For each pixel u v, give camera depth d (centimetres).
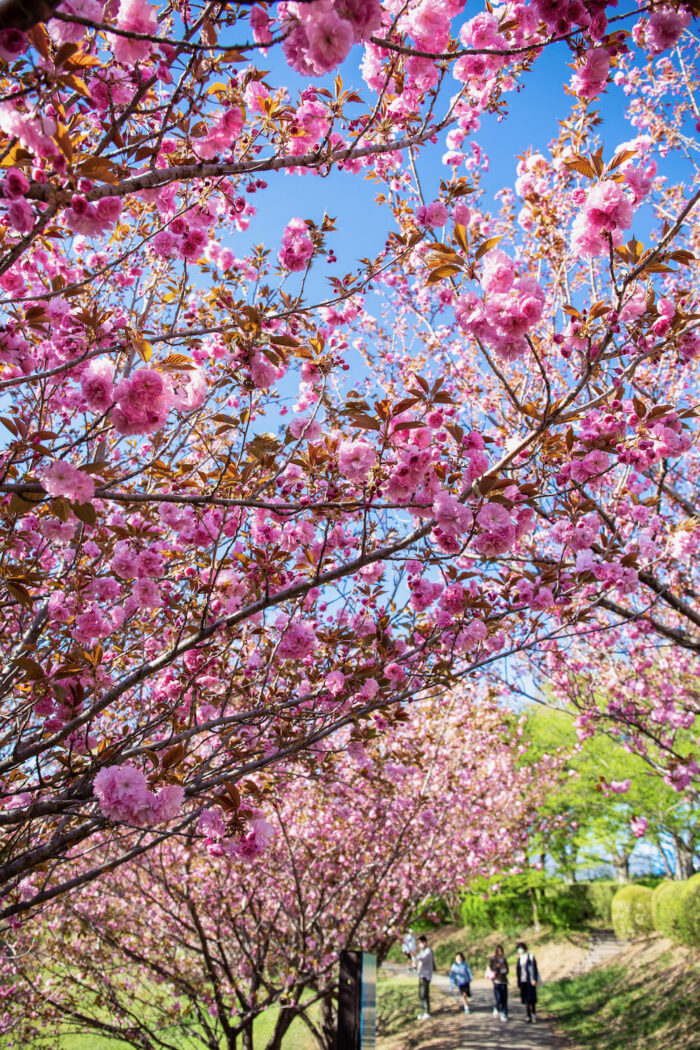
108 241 480
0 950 542
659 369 562
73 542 377
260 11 230
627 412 357
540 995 1659
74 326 309
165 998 789
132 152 235
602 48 260
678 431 334
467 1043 1199
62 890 306
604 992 1388
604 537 409
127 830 404
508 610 390
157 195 310
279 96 315
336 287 356
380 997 1662
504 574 425
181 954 812
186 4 251
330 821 823
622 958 1584
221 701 421
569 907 2303
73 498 229
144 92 229
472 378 749
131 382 238
